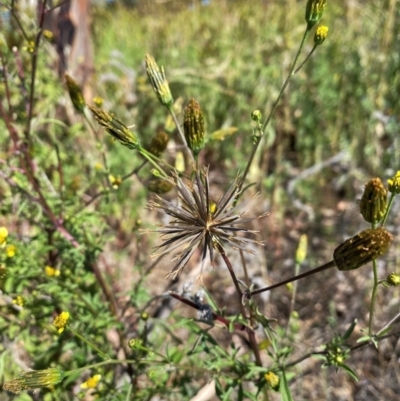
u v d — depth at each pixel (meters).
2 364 0.15
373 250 0.09
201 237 0.09
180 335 0.21
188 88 0.33
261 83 0.32
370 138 0.27
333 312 0.21
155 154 0.13
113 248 0.24
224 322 0.12
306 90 0.31
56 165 0.19
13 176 0.15
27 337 0.15
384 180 0.25
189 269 0.24
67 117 0.25
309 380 0.20
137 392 0.14
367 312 0.22
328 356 0.11
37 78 0.19
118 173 0.24
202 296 0.12
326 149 0.31
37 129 0.20
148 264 0.23
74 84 0.14
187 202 0.09
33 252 0.15
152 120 0.32
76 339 0.14
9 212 0.16
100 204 0.17
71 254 0.15
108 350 0.15
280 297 0.24
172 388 0.14
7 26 0.18
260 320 0.11
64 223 0.15
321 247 0.26
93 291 0.16
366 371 0.20
